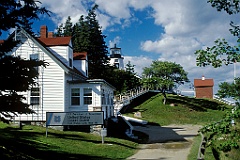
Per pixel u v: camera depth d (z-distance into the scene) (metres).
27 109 12.67
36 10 12.74
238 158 10.92
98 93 25.25
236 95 7.29
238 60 7.23
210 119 43.69
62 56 28.05
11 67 11.64
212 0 7.62
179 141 22.62
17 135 18.41
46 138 18.58
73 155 14.80
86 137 21.02
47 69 24.64
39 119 24.25
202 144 13.78
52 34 33.22
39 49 24.69
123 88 58.06
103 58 56.72
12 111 12.34
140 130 31.12
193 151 16.91
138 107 49.25
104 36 57.44
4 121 12.63
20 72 11.89
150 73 56.56
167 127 35.22
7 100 11.96
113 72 60.03
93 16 56.22
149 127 34.78
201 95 66.38
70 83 25.47
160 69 54.81
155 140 23.75
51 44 28.17
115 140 21.16
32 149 14.51
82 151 16.17
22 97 12.49
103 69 56.19
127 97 50.03
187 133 28.42
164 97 52.12
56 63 24.70
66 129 23.97
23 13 12.35
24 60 12.27
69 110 25.47
